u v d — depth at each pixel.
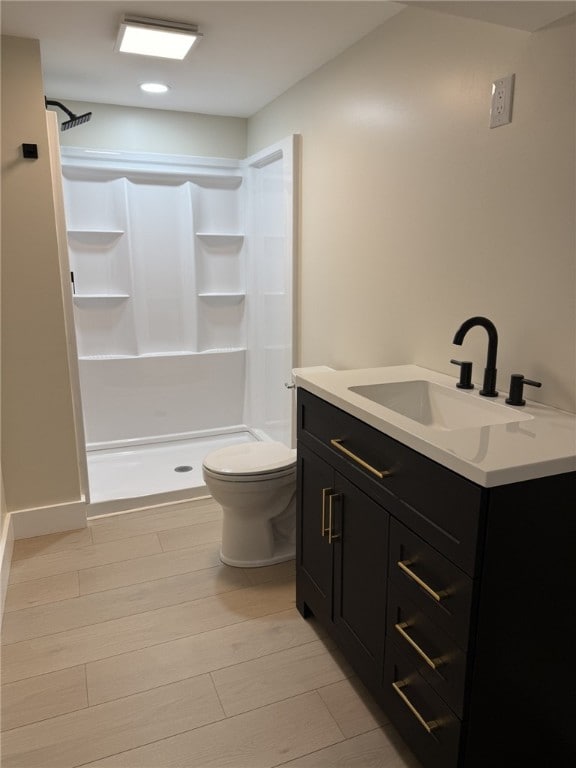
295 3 1.89
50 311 2.44
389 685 1.47
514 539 1.11
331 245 2.60
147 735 1.52
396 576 1.39
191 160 3.46
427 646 1.29
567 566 1.19
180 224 3.65
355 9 1.93
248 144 3.58
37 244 2.36
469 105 1.67
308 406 1.85
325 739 1.51
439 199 1.84
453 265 1.81
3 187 2.26
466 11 1.34
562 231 1.41
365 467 1.47
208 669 1.76
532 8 1.30
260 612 2.05
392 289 2.16
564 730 1.32
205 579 2.25
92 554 2.44
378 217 2.20
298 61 2.47
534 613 1.18
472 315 1.75
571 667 1.28
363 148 2.26
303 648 1.86
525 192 1.51
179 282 3.73
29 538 2.57
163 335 3.77
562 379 1.46
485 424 1.56
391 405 1.79
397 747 1.49
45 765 1.43
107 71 2.61
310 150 2.71
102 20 2.03
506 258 1.59
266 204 3.39
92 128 3.22
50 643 1.88
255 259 3.63
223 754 1.46
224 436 3.99
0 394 2.42
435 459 1.18
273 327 3.45
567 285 1.41
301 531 1.98
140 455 3.63
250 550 2.33
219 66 2.53
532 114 1.46
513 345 1.60
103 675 1.73
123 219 3.45
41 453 2.55
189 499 3.01
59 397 2.53
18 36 2.18
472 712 1.18
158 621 1.99
